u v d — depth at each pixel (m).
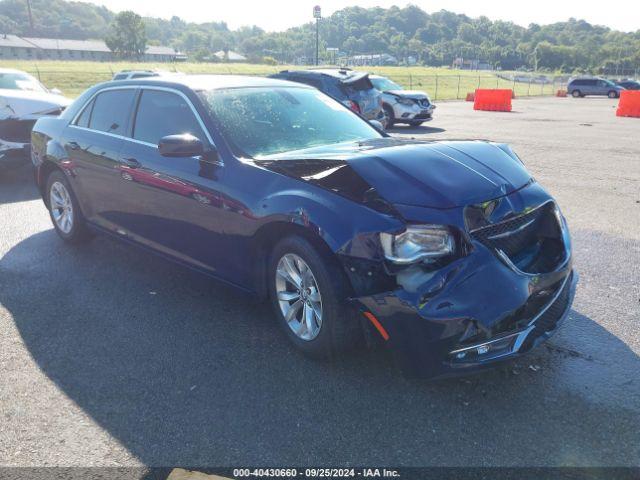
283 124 4.09
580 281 4.57
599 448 2.58
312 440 2.67
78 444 2.66
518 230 3.03
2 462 2.54
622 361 3.30
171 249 4.23
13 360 3.42
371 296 2.85
